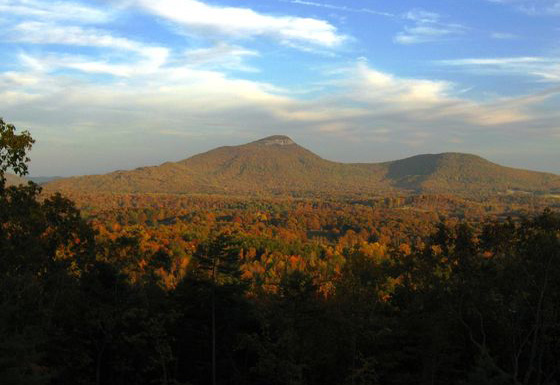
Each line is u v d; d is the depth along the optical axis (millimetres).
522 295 25234
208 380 33375
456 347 28719
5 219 27031
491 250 30609
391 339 29281
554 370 27000
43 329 25750
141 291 31750
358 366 28953
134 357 29844
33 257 28156
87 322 28141
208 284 33281
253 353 34719
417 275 32625
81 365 28047
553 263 24234
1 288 22781
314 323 28984
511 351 28062
